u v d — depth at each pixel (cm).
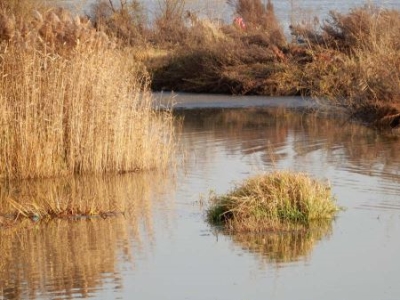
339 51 5031
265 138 3575
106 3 6931
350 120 4088
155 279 1797
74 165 2847
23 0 4384
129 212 2358
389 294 1698
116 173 2867
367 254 1947
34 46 2814
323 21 7012
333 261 1902
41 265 1903
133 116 2902
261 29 6091
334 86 4634
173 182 2716
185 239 2084
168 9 6862
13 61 2781
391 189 2559
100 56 2880
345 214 2280
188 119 4203
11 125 2770
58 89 2802
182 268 1867
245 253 1970
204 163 3019
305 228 2159
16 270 1872
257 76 5116
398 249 1980
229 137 3612
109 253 1983
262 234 2123
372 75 4178
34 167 2786
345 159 3062
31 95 2777
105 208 2395
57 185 2688
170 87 5372
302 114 4312
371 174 2784
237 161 3052
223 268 1864
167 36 6216
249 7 7131
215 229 2173
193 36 6038
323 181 2522
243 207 2217
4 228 2228
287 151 3250
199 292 1717
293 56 5209
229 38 5794
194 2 7275
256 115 4309
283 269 1853
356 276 1805
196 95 5109
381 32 4866
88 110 2845
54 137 2805
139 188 2639
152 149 2939
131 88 2931
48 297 1695
